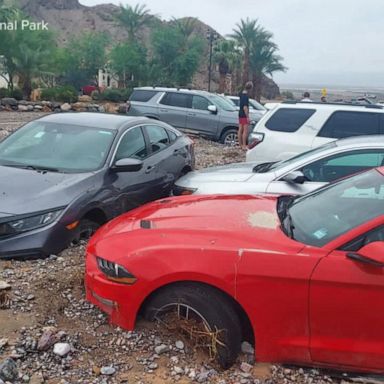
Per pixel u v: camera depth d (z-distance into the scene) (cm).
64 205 569
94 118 742
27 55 3875
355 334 347
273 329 357
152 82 5531
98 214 630
